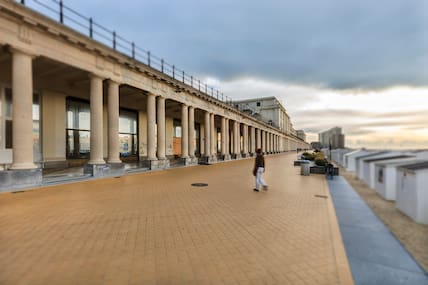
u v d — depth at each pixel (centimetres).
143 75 1878
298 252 413
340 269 356
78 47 1354
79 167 1886
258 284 314
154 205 745
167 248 426
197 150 4100
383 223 607
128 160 2609
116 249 421
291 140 10662
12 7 1025
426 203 622
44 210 682
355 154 2131
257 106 8612
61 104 1880
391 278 339
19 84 1078
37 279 322
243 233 502
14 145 1064
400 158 1208
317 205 752
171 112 3259
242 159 3594
